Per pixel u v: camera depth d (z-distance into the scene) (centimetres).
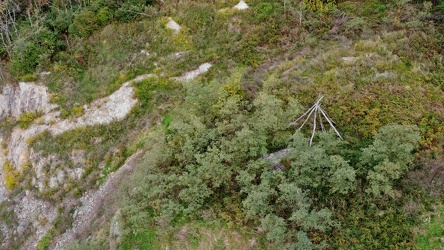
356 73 1560
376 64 1579
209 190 1330
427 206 1163
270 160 1340
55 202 1906
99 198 1831
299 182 1229
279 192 1256
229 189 1346
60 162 1984
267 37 2017
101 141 1995
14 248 1870
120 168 1880
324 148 1288
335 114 1434
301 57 1817
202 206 1332
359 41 1788
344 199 1208
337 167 1208
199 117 1529
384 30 1802
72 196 1888
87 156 1962
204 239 1269
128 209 1362
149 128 1952
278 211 1219
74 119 2078
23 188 2006
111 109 2062
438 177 1207
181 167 1450
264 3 2094
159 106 2006
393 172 1162
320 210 1170
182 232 1295
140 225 1327
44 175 1983
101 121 2048
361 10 1936
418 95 1431
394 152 1204
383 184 1178
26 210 1952
